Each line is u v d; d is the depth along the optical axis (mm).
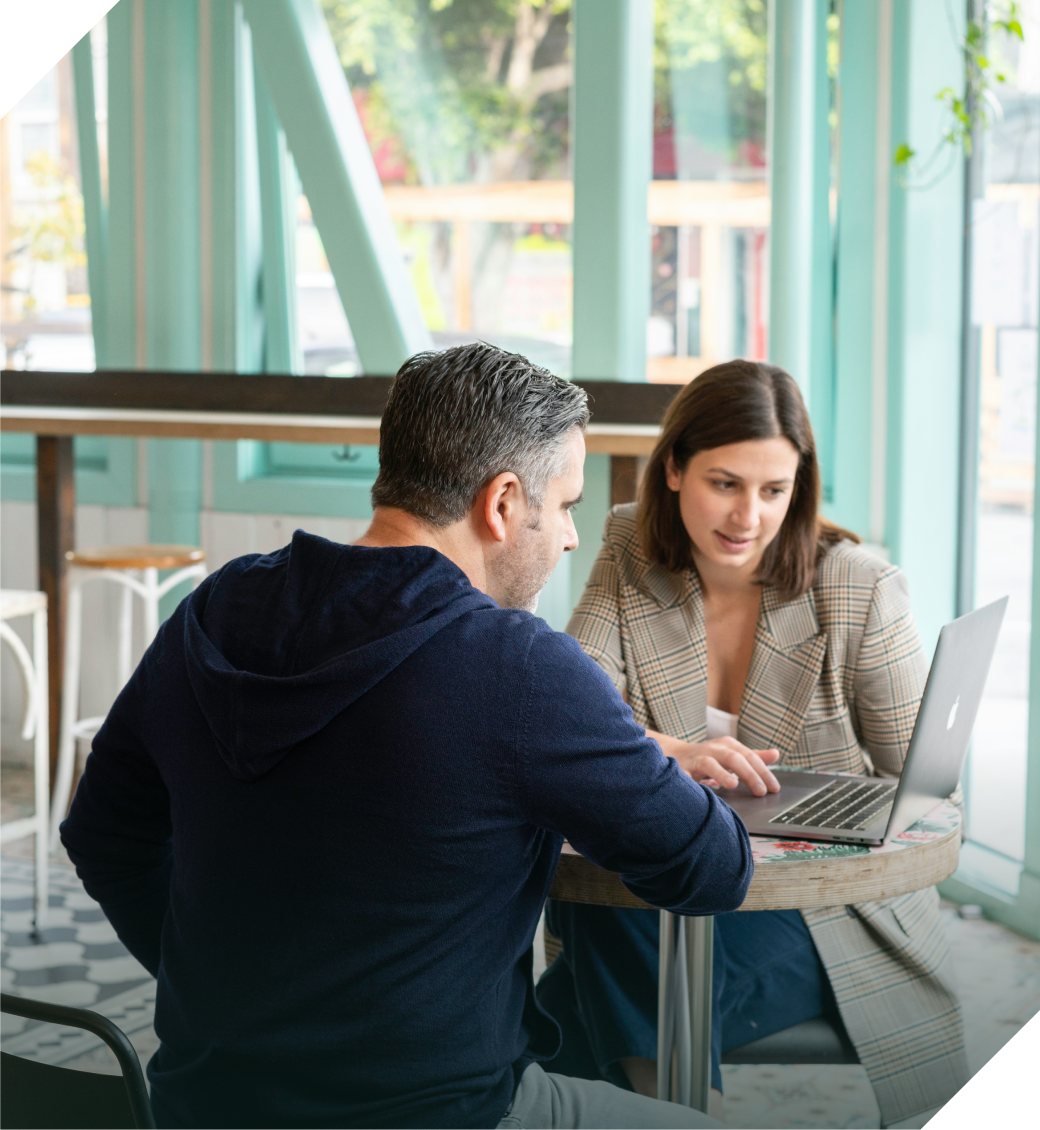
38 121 4328
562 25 3713
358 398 3967
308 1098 1039
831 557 1859
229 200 4117
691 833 1099
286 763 1026
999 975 2795
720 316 3641
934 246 3186
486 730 1010
